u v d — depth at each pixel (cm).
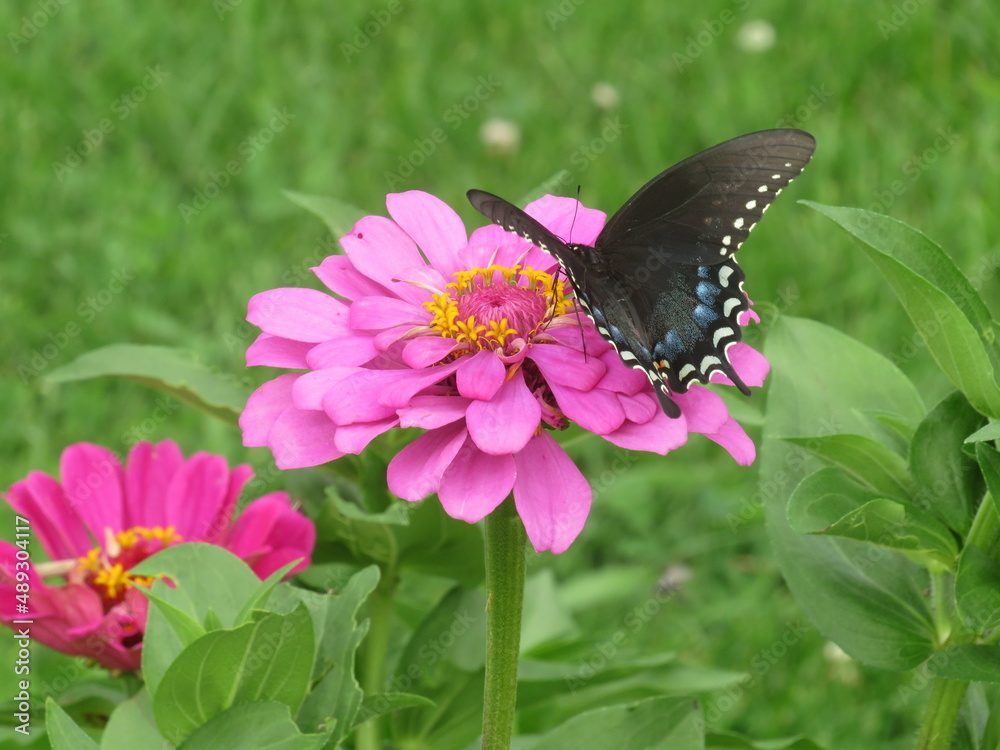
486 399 43
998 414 46
